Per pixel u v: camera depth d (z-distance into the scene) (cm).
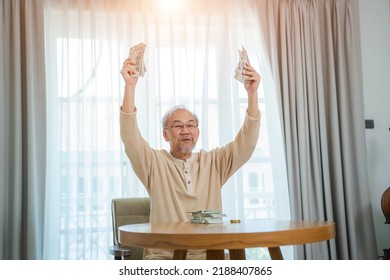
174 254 158
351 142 354
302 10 360
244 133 219
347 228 344
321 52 362
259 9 353
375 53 377
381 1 382
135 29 335
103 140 324
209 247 123
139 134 212
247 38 356
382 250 360
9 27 311
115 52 332
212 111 343
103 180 321
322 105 351
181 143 217
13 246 292
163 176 211
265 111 349
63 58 320
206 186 215
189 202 208
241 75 216
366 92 373
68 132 315
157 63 334
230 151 221
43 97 310
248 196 345
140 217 241
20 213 297
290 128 346
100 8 333
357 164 349
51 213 308
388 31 381
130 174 321
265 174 348
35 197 300
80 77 322
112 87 326
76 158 319
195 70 341
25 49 311
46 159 308
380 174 367
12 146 301
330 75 356
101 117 326
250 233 124
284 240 127
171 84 336
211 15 350
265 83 350
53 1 328
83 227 311
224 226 149
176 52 343
